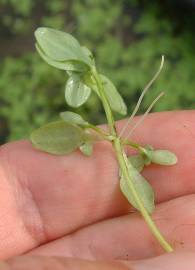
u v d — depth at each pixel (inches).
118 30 7.0
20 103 6.5
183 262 2.4
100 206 3.4
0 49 6.9
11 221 3.4
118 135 3.3
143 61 6.7
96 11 7.1
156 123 3.4
